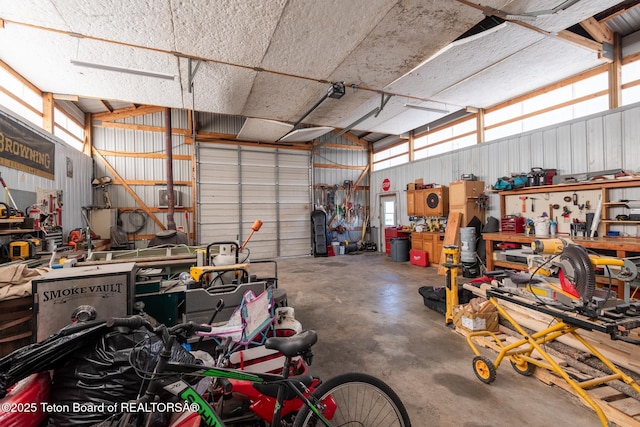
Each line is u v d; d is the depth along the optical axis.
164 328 1.04
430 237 6.80
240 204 8.32
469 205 5.85
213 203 8.03
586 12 2.95
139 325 1.01
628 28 3.94
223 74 4.07
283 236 8.84
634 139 3.84
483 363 2.11
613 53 4.03
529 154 5.14
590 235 4.02
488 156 5.91
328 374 2.23
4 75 3.88
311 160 9.21
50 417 1.10
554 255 1.92
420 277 5.67
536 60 3.98
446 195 6.81
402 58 3.79
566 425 1.65
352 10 2.84
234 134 8.28
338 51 3.58
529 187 4.70
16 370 0.98
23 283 1.98
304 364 1.75
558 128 4.70
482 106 5.85
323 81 4.38
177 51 3.49
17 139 3.68
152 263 2.96
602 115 4.15
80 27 3.01
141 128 7.32
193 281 2.50
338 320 3.38
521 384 2.07
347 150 9.88
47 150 4.48
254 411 1.51
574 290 1.74
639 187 3.70
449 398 1.92
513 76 4.46
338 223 9.61
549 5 2.86
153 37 3.20
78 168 5.88
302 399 1.18
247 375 1.11
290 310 2.33
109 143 7.04
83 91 4.69
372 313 3.61
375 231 9.77
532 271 2.16
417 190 7.36
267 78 4.22
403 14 2.92
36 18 2.86
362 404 1.53
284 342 1.19
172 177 7.01
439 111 5.93
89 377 1.11
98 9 2.72
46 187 4.43
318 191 9.43
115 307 1.81
